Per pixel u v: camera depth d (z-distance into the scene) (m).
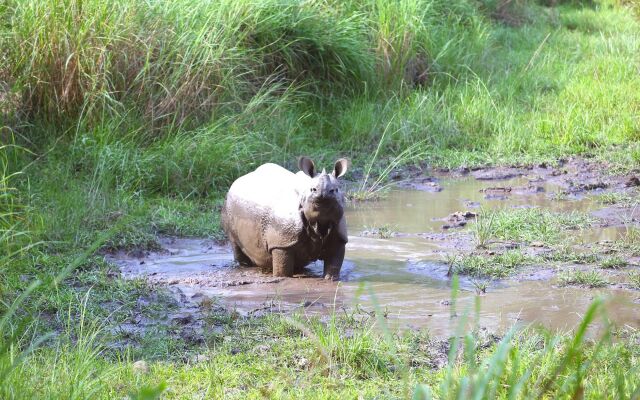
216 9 17.80
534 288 10.42
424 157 18.00
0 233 11.28
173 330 9.02
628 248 12.00
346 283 10.70
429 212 14.45
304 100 19.23
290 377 7.66
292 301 10.01
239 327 9.07
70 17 15.64
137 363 7.86
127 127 15.61
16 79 15.48
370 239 12.85
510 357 7.35
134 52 16.16
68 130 15.27
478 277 10.91
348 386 7.50
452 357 6.01
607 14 33.16
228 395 7.32
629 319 9.21
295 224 10.66
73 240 12.11
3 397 6.56
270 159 16.48
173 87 16.22
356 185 16.27
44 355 8.11
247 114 16.94
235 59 17.48
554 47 26.69
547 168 17.34
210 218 13.83
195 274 11.27
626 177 16.38
